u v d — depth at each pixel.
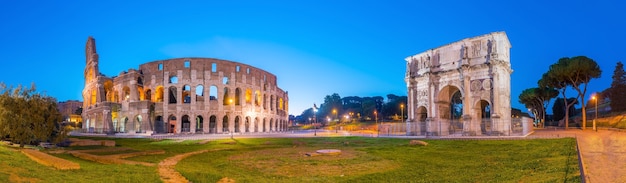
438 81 71.56
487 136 55.44
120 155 33.62
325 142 56.03
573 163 22.56
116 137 74.50
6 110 37.09
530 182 18.67
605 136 43.62
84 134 92.38
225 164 30.08
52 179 17.81
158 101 111.56
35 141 42.62
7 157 21.44
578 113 126.88
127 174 22.08
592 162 20.09
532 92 113.12
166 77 109.00
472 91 65.81
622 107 94.81
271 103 135.75
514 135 56.72
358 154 36.41
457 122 71.75
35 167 20.19
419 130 72.81
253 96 120.50
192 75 109.06
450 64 70.25
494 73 62.94
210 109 108.94
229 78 113.38
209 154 37.97
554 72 76.31
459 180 22.38
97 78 114.00
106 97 121.69
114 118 112.38
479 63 65.56
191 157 35.34
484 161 31.45
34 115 39.59
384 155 36.00
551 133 57.53
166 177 22.59
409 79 76.81
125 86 110.25
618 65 99.62
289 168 27.86
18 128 36.66
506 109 63.38
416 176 24.69
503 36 64.31
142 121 103.00
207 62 111.00
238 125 117.56
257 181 22.48
